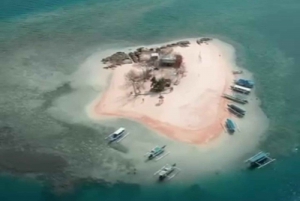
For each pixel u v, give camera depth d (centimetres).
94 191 8912
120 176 9212
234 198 8850
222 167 9462
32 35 13838
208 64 12375
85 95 11331
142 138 10075
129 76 11750
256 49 13350
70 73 12125
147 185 9050
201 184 9094
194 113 10719
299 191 9012
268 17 14938
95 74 12031
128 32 14025
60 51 13062
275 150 9912
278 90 11694
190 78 11762
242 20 14775
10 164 9450
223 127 10394
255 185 9125
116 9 15300
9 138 10094
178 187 9025
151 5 15550
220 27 14375
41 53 12975
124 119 10581
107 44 13425
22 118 10656
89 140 10044
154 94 11231
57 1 15700
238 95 11388
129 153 9725
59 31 14062
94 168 9381
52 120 10588
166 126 10381
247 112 10900
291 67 12600
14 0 15712
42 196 8781
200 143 9975
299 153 9856
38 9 15275
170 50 12756
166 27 14312
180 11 15200
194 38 13738
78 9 15275
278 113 10950
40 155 9669
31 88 11588
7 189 8912
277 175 9331
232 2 15700
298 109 11094
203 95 11238
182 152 9750
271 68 12525
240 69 12388
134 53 12700
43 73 12138
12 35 13825
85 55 12888
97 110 10856
